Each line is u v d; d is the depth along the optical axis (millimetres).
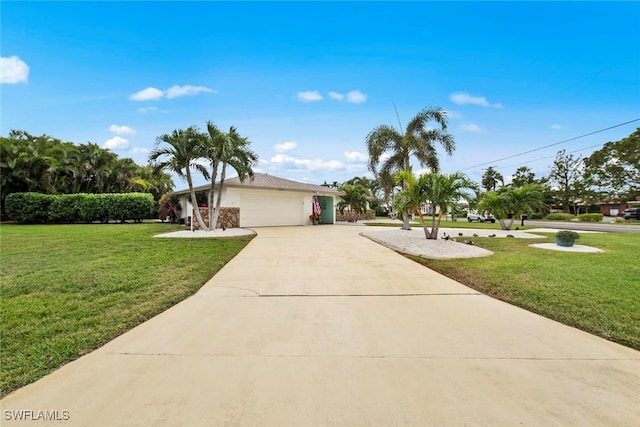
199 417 1935
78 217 20688
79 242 10156
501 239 12047
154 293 4668
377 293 4793
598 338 3156
